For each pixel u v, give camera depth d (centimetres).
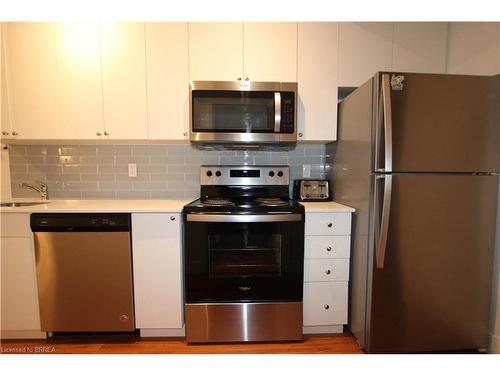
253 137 186
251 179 217
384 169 151
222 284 172
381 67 195
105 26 185
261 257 174
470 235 159
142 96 189
